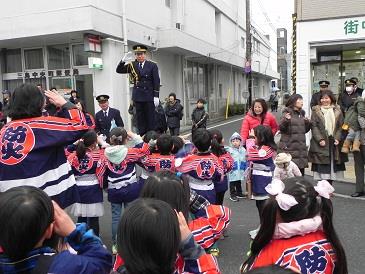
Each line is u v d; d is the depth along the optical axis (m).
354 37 10.82
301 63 11.33
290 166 4.93
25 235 1.68
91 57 13.99
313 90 11.91
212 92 27.02
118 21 14.70
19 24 13.83
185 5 21.27
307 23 11.16
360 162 7.04
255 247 2.24
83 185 4.74
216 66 27.97
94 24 13.20
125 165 4.67
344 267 2.18
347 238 5.03
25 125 2.93
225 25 29.38
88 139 4.68
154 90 6.60
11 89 16.00
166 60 19.69
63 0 13.63
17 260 1.72
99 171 4.71
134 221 1.69
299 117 6.59
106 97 8.65
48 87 15.38
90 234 1.98
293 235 2.17
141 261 1.67
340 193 7.36
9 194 1.75
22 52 15.62
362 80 11.58
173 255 1.72
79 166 4.70
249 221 5.96
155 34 17.41
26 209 1.69
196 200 2.89
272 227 2.19
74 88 15.06
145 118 6.70
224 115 29.58
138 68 6.55
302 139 6.54
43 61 15.40
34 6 13.92
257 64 37.44
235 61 28.69
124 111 15.27
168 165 4.72
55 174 3.01
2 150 2.89
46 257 1.76
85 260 1.82
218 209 2.86
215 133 5.36
